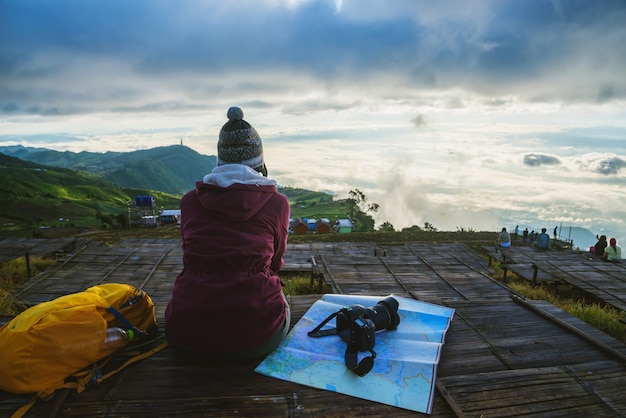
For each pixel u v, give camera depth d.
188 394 2.41
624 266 12.03
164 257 11.80
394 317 3.15
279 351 2.84
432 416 2.31
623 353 3.04
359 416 2.29
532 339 3.25
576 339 3.26
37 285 9.41
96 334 2.49
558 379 2.69
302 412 2.30
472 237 34.06
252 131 2.73
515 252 15.15
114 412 2.25
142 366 2.68
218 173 2.64
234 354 2.59
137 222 68.56
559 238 32.34
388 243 31.00
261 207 2.63
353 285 9.34
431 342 3.04
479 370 2.80
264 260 2.63
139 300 3.02
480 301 4.05
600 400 2.50
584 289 10.04
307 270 12.28
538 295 10.78
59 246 13.31
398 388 2.50
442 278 10.07
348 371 2.64
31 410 2.23
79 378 2.46
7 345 2.26
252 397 2.40
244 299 2.53
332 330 3.10
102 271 10.57
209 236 2.55
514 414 2.34
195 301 2.52
